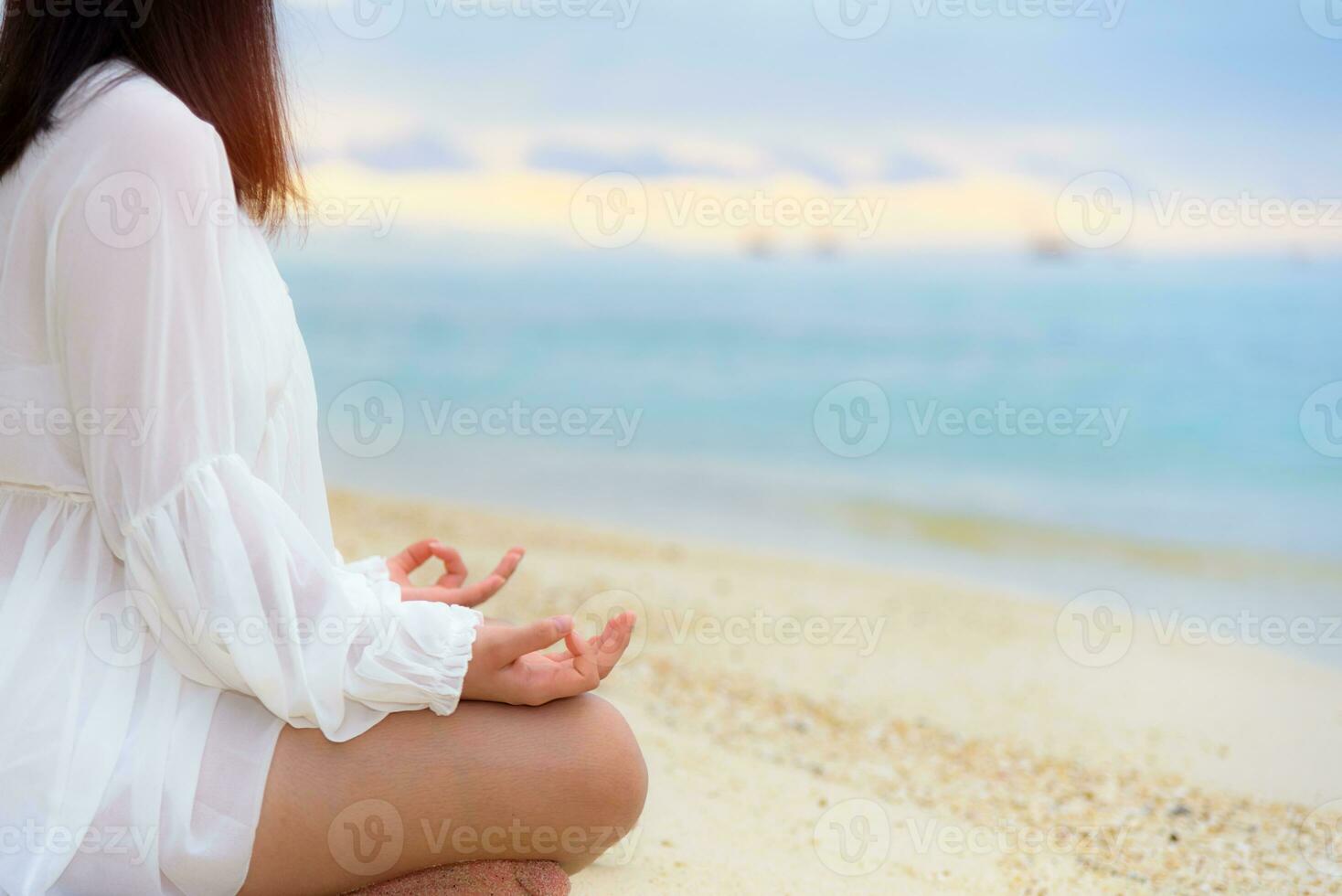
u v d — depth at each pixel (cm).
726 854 259
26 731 175
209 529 179
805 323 1605
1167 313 1491
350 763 191
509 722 202
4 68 193
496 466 968
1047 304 1547
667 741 341
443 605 201
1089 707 404
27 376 185
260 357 196
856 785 316
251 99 203
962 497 912
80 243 176
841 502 894
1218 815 306
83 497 189
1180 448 1061
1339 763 348
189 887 184
